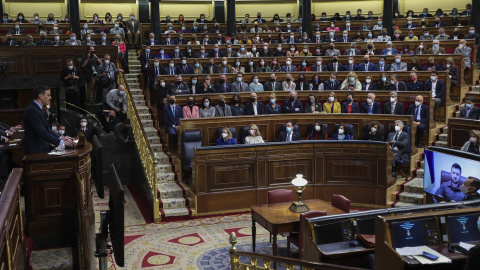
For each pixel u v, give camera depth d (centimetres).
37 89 735
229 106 1395
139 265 872
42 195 728
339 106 1420
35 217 727
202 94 1402
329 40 2089
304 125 1343
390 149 1220
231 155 1138
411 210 662
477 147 1052
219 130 1264
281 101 1472
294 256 908
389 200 1168
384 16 2208
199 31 2344
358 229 712
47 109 1200
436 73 1464
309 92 1470
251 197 1160
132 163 1395
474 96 1402
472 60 1723
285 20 2700
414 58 1616
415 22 2316
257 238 998
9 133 946
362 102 1436
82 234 660
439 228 555
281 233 905
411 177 1256
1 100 1655
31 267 656
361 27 2305
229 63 1745
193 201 1134
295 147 1180
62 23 2214
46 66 1614
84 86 1625
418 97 1330
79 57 1639
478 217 568
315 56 1798
